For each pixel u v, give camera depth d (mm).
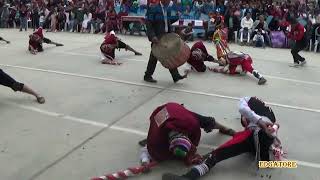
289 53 13383
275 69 10430
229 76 9359
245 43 15594
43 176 4836
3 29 20406
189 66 9586
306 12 16344
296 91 8375
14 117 6562
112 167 5059
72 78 8906
